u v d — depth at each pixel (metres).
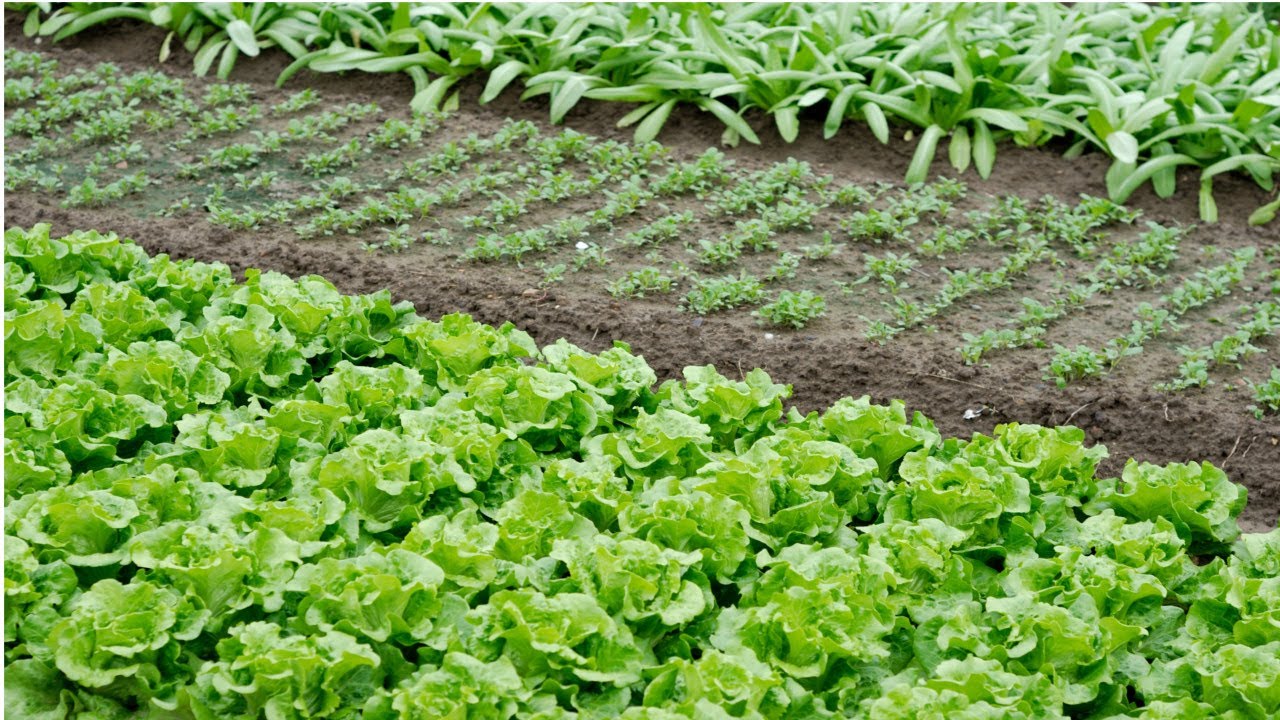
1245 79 8.09
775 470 3.85
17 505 3.57
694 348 5.64
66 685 3.19
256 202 7.27
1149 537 3.72
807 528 3.75
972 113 7.97
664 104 8.27
